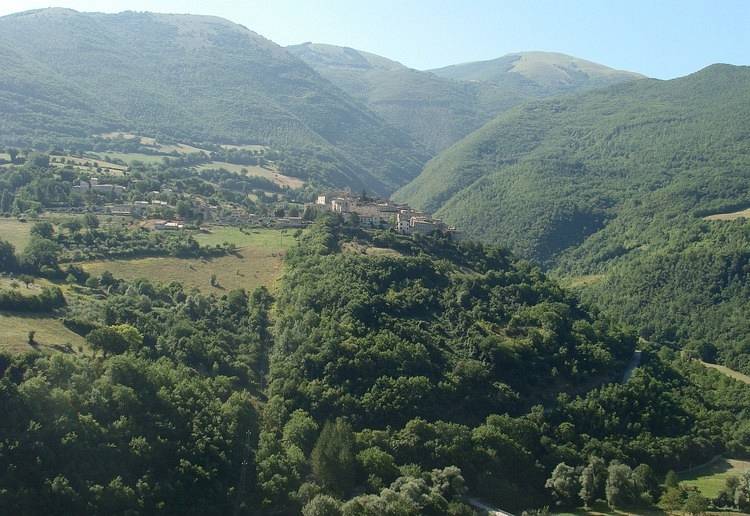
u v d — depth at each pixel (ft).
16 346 552.00
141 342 630.33
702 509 542.16
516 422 629.51
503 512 544.21
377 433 586.04
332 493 536.01
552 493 582.76
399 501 504.43
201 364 641.81
